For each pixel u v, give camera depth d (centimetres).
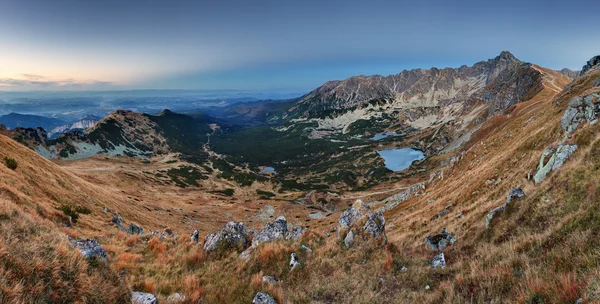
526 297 755
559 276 777
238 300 1174
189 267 1589
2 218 888
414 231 3303
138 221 5288
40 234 913
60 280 755
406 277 1292
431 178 8088
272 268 1508
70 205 3472
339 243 1770
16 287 654
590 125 2094
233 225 1958
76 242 1081
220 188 18325
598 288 642
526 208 1609
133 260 1531
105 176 12144
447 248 1867
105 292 848
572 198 1352
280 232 1936
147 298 979
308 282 1356
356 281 1291
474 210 2703
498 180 3347
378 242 1730
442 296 992
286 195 16638
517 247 1194
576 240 928
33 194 2938
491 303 826
